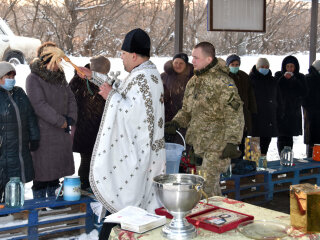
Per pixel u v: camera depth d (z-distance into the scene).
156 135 2.90
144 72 2.88
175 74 5.18
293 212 1.76
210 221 1.80
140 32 2.92
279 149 6.44
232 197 4.74
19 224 3.32
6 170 3.55
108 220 1.84
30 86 3.86
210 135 3.34
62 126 3.95
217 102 3.28
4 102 3.56
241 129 3.17
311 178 5.64
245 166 4.77
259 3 6.29
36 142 3.82
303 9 14.92
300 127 6.34
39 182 4.04
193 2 12.74
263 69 5.94
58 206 3.79
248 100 5.66
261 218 1.92
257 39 14.12
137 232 1.74
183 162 3.70
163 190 1.70
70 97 4.20
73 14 10.67
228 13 6.14
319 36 14.87
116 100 2.76
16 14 10.09
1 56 6.57
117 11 11.14
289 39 14.91
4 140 3.54
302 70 12.42
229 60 5.55
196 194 1.70
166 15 11.55
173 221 1.75
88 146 4.40
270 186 5.01
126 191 2.79
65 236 3.61
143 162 2.82
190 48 12.85
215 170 3.35
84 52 10.86
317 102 6.29
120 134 2.76
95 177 2.73
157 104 2.89
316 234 1.69
